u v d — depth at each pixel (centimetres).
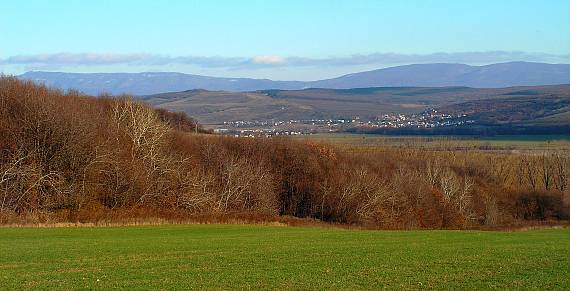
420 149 14788
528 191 10925
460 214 9606
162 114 13338
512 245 4884
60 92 9281
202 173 8588
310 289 2702
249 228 6581
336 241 5128
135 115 8675
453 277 3034
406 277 3031
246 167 8956
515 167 12744
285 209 9412
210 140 9844
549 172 12362
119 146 7988
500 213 10156
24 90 7925
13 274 3062
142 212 7162
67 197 6925
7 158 6988
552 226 9325
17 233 5262
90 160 7394
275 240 5131
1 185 6719
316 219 9012
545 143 18075
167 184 7881
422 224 9162
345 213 9081
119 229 5953
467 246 4744
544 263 3559
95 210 6900
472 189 10494
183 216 7362
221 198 8356
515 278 3002
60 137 7344
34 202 6750
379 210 9006
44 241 4666
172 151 8769
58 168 7231
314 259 3741
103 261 3600
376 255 3984
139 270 3231
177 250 4206
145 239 5019
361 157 10900
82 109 8481
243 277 3003
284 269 3294
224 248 4378
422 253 4125
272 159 9762
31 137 7281
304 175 9600
